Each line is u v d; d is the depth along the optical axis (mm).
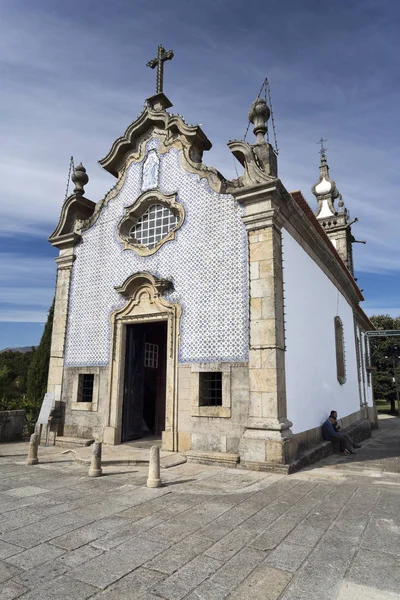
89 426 10445
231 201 9156
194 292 9242
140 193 11055
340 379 13523
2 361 26469
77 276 11750
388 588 3088
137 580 3221
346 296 16469
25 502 5383
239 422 8008
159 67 11820
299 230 10078
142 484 6344
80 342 11164
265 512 4914
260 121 9273
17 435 12188
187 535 4156
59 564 3508
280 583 3168
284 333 8383
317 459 8781
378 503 5301
